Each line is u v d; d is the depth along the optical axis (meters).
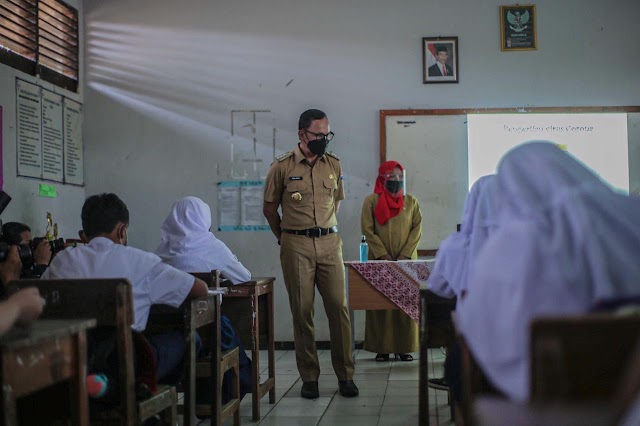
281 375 5.08
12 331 1.75
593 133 6.04
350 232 6.24
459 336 2.07
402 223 5.48
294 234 4.26
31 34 5.51
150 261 2.68
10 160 5.13
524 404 1.42
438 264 2.51
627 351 1.22
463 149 6.13
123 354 2.24
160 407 2.53
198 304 2.96
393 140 6.20
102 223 2.69
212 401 3.14
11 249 3.27
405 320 5.43
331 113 6.28
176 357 2.88
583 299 1.41
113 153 6.40
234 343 3.62
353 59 6.27
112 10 6.43
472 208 2.45
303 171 4.29
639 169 6.01
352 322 4.87
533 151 1.68
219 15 6.38
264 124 6.33
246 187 6.32
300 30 6.33
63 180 5.96
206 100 6.38
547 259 1.44
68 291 2.24
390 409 3.93
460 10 6.18
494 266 1.52
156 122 6.40
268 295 4.15
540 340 1.23
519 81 6.12
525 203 1.58
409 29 6.23
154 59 6.41
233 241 6.32
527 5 6.13
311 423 3.65
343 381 4.33
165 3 6.41
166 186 6.37
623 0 6.07
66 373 1.86
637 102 6.05
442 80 6.17
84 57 6.43
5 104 5.07
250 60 6.36
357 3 6.28
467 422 1.93
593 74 6.08
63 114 5.98
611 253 1.42
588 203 1.48
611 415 1.18
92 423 2.28
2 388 1.56
